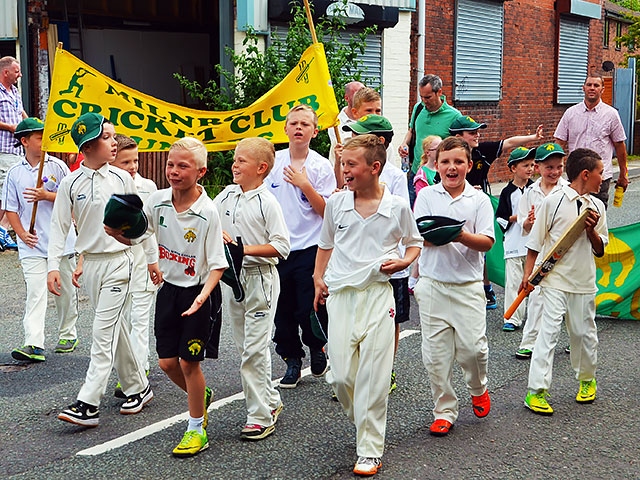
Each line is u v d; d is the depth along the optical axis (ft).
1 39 47.73
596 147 31.96
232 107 45.32
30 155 23.57
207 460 16.51
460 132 27.35
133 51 58.85
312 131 20.67
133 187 19.45
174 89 62.03
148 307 21.26
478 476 15.83
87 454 16.84
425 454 16.84
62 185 19.02
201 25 63.10
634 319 27.58
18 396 20.43
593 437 17.78
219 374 22.02
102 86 22.59
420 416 18.98
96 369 18.38
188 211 16.49
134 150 21.17
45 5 49.19
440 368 17.93
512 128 71.31
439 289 17.90
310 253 20.62
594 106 31.99
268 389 17.99
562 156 24.49
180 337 16.89
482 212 17.88
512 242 26.13
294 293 20.85
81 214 18.84
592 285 19.65
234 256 17.07
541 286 19.67
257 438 17.49
